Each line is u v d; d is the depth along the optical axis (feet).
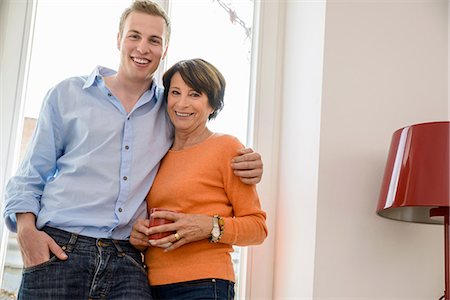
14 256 6.66
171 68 6.24
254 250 7.49
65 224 5.57
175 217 5.53
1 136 6.75
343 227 7.09
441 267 7.65
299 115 7.61
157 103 6.27
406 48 8.04
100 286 5.50
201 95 6.07
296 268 7.14
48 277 5.36
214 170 5.88
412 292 7.38
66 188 5.68
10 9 6.99
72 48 7.28
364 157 7.40
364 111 7.52
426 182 6.41
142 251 6.01
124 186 5.81
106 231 5.71
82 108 5.94
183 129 6.08
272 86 7.96
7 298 6.57
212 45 7.91
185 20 7.84
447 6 8.46
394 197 6.60
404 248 7.45
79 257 5.50
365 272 7.12
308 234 7.04
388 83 7.79
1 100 6.81
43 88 7.09
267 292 7.45
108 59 7.43
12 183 5.74
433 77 8.19
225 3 8.07
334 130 7.26
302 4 7.95
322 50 7.38
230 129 7.78
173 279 5.60
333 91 7.34
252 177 5.86
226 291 5.61
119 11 7.55
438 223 7.27
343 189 7.18
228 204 5.98
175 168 6.00
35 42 7.14
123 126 5.98
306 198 7.20
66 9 7.32
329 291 6.86
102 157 5.82
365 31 7.73
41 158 5.81
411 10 8.18
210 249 5.70
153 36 6.06
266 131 7.82
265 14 8.10
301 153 7.45
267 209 7.64
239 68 7.98
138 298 5.53
